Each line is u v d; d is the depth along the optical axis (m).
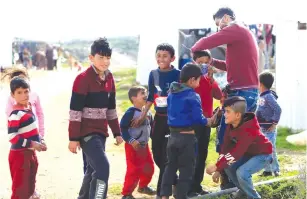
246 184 5.84
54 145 10.56
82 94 5.46
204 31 17.97
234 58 5.84
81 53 38.12
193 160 5.77
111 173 8.10
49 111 16.02
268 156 5.86
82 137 5.54
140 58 19.66
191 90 5.74
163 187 5.79
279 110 7.28
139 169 6.39
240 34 5.74
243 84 5.84
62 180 7.69
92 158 5.41
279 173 7.51
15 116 5.73
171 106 5.79
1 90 18.16
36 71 32.16
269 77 7.33
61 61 38.12
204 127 6.26
